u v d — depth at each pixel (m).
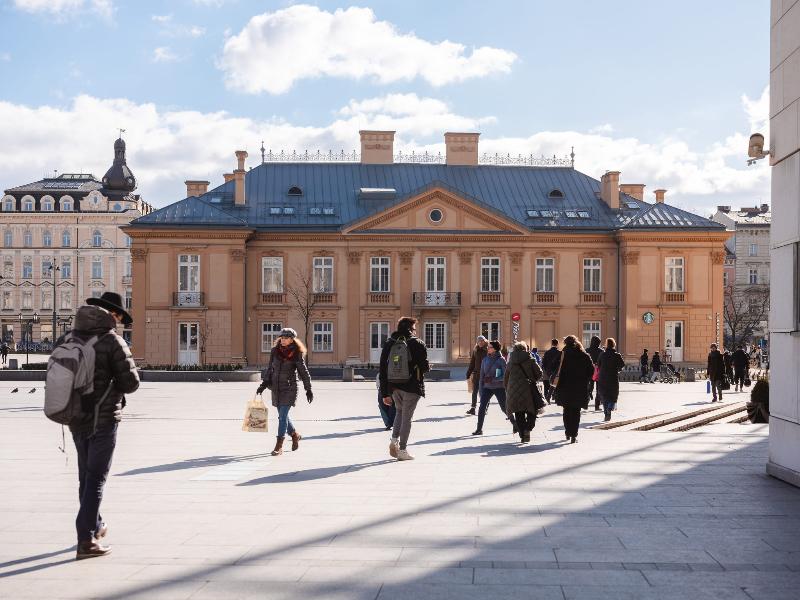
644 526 9.08
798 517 9.54
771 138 12.57
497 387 18.22
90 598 6.65
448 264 57.47
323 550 8.07
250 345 56.72
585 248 57.94
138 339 55.19
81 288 109.31
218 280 55.56
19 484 11.60
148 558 7.80
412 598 6.63
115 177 113.38
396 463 13.71
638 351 56.72
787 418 11.90
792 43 11.79
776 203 12.43
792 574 7.27
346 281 57.16
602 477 12.27
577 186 62.47
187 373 42.50
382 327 57.34
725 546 8.23
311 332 57.03
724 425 21.69
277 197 59.12
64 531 8.88
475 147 63.19
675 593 6.75
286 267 56.81
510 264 57.62
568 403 16.66
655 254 56.84
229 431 18.81
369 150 62.53
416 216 57.16
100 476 7.96
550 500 10.50
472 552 7.99
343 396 31.77
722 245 56.97
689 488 11.38
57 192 110.00
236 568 7.47
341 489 11.27
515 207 60.19
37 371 41.84
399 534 8.70
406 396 14.06
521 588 6.88
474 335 57.59
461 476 12.36
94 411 7.94
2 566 7.57
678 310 56.91
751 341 101.19
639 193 65.31
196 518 9.47
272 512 9.78
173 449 15.53
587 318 57.88
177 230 54.97
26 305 109.12
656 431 19.75
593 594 6.72
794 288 11.73
